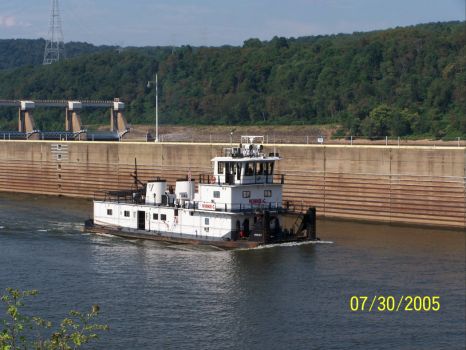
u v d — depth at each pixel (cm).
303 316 6638
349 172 11394
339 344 6091
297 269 7988
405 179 10931
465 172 10481
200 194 9194
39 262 8381
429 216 10769
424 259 8481
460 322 6544
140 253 8769
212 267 8088
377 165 11156
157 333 6269
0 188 15588
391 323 6512
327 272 7894
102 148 14200
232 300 7025
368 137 18125
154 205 9625
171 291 7281
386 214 11106
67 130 19550
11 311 4369
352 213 11406
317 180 11675
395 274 7838
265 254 8606
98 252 8850
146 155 13638
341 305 6906
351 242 9350
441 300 7056
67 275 7844
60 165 14762
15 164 15350
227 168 9062
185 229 9312
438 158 10662
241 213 8938
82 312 6725
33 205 13075
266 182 9200
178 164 13225
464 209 10506
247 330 6338
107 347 6000
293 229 9325
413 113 19062
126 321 6519
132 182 13812
